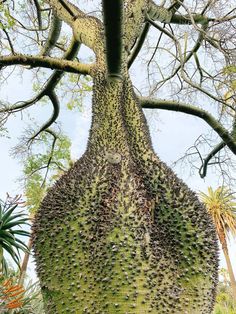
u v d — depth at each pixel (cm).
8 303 537
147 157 416
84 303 332
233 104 780
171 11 765
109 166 395
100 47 520
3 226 637
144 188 397
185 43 719
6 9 598
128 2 593
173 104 725
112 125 432
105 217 358
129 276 331
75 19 602
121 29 410
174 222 374
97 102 459
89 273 340
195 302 351
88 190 373
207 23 750
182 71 713
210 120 754
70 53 831
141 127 448
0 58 666
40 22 888
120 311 323
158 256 350
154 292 333
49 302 348
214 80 773
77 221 358
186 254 363
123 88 468
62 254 351
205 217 385
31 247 382
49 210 374
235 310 2031
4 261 629
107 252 339
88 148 429
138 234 350
